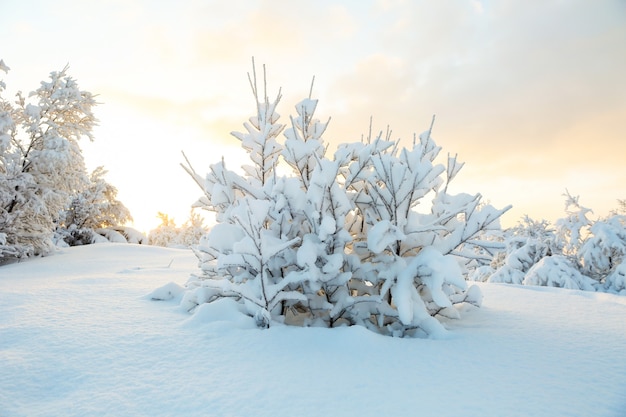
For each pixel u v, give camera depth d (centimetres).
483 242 355
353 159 417
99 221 2691
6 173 1558
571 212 1438
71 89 1756
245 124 465
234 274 403
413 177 367
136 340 300
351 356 267
